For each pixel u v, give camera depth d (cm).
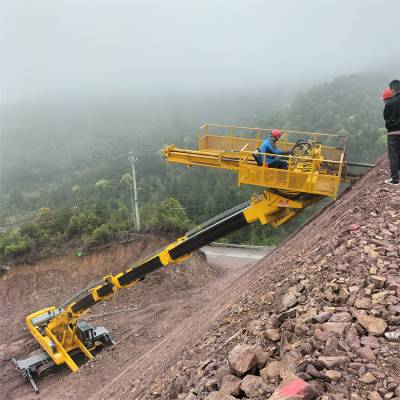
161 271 2812
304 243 1087
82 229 3144
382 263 631
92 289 1667
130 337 2084
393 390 396
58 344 1962
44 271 2892
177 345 1102
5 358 2178
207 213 5431
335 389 409
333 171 1106
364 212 853
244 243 4466
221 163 1176
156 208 3434
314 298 608
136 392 894
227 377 490
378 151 6656
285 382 421
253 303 829
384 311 512
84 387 1573
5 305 2723
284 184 1021
